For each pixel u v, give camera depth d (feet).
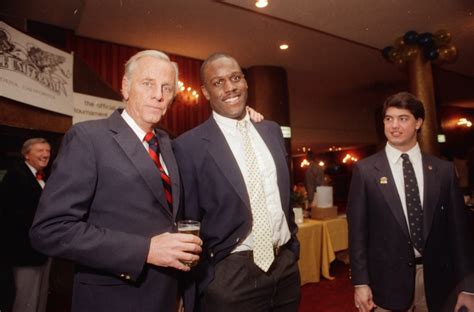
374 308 5.11
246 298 4.49
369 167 5.28
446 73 25.68
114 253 3.10
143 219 3.43
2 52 8.43
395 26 16.96
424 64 17.78
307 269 12.37
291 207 5.32
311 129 34.30
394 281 4.85
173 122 20.58
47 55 10.24
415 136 5.21
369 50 20.35
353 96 32.12
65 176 3.19
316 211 13.44
